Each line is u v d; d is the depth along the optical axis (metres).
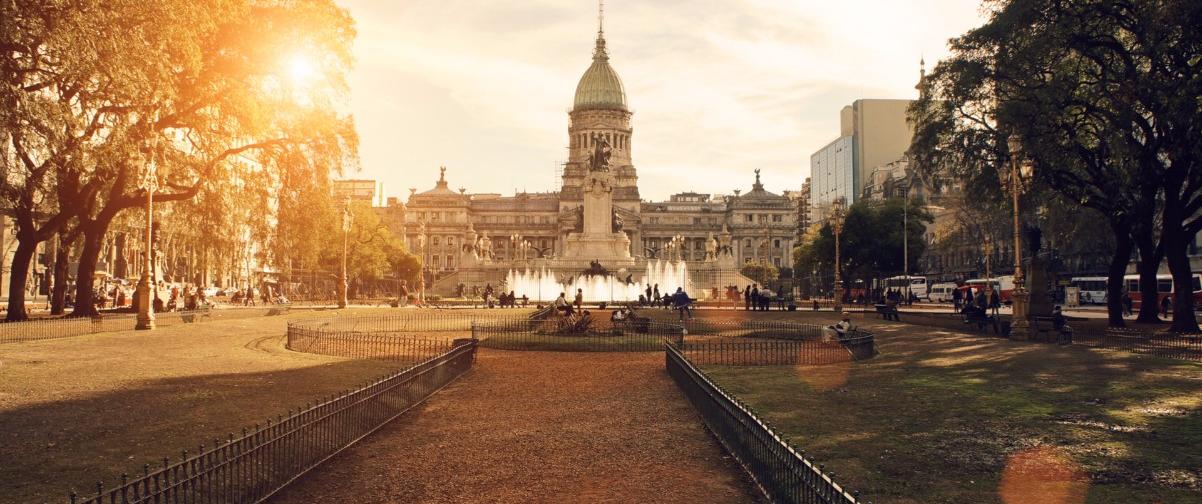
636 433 14.28
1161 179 39.66
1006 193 40.88
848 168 197.50
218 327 39.59
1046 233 70.12
